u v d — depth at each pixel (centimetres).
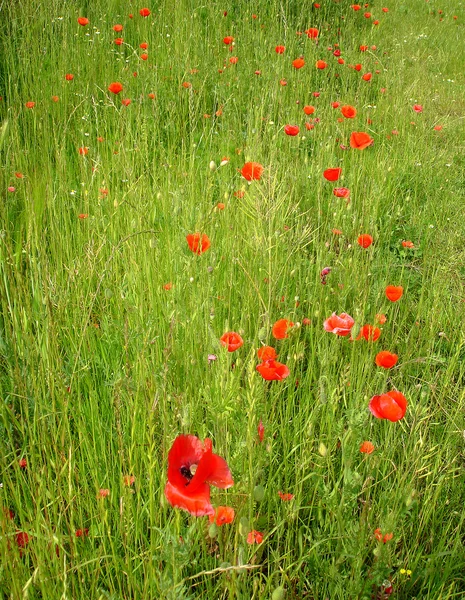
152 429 160
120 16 632
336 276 320
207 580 174
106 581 167
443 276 366
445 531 199
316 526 205
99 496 178
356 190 414
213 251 287
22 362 229
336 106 507
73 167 406
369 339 223
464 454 244
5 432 205
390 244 411
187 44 583
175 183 377
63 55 498
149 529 192
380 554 166
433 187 482
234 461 180
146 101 480
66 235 312
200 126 496
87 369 228
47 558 157
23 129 431
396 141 534
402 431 245
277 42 659
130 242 291
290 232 336
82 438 202
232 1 728
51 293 256
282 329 208
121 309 261
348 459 169
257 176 274
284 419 227
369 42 786
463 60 877
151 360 227
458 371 296
